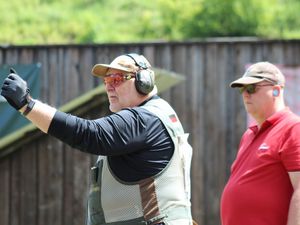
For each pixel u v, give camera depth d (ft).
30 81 33.04
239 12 56.65
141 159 14.70
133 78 15.48
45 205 32.76
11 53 33.09
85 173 32.81
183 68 33.06
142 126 14.57
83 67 33.06
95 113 31.63
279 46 32.96
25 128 32.27
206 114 33.06
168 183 14.96
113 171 14.79
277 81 17.71
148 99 15.71
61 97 33.12
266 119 17.57
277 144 16.87
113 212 14.83
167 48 33.04
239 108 32.99
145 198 14.70
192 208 33.01
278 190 16.83
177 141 15.23
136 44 32.99
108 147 14.08
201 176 33.01
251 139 17.90
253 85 17.74
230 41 32.91
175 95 33.06
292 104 32.96
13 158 32.73
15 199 32.76
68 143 13.84
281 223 16.83
